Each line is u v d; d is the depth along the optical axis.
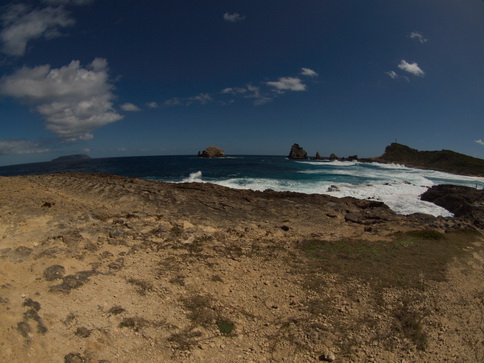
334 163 77.81
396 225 17.69
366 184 32.75
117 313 6.81
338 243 12.74
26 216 11.59
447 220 19.69
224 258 10.60
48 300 6.67
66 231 10.66
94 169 57.84
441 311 7.72
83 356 5.41
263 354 6.18
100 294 7.44
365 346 6.42
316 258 10.90
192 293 8.16
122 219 12.95
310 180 35.28
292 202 21.12
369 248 12.17
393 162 87.94
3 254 8.35
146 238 11.66
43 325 5.76
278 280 9.16
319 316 7.40
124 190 18.92
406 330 6.92
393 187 31.25
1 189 14.94
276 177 38.81
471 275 10.01
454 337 6.74
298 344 6.47
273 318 7.38
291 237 14.12
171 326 6.71
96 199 17.16
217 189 23.16
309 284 8.91
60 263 8.42
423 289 8.79
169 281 8.61
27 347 5.11
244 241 12.69
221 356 6.04
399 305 7.93
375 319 7.32
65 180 20.64
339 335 6.75
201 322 6.98
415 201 26.14
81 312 6.59
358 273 9.66
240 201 20.31
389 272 9.80
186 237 12.15
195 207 17.59
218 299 8.02
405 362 6.00
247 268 9.95
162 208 16.69
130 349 5.90
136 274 8.82
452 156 78.69
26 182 18.73
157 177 40.12
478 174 58.53
